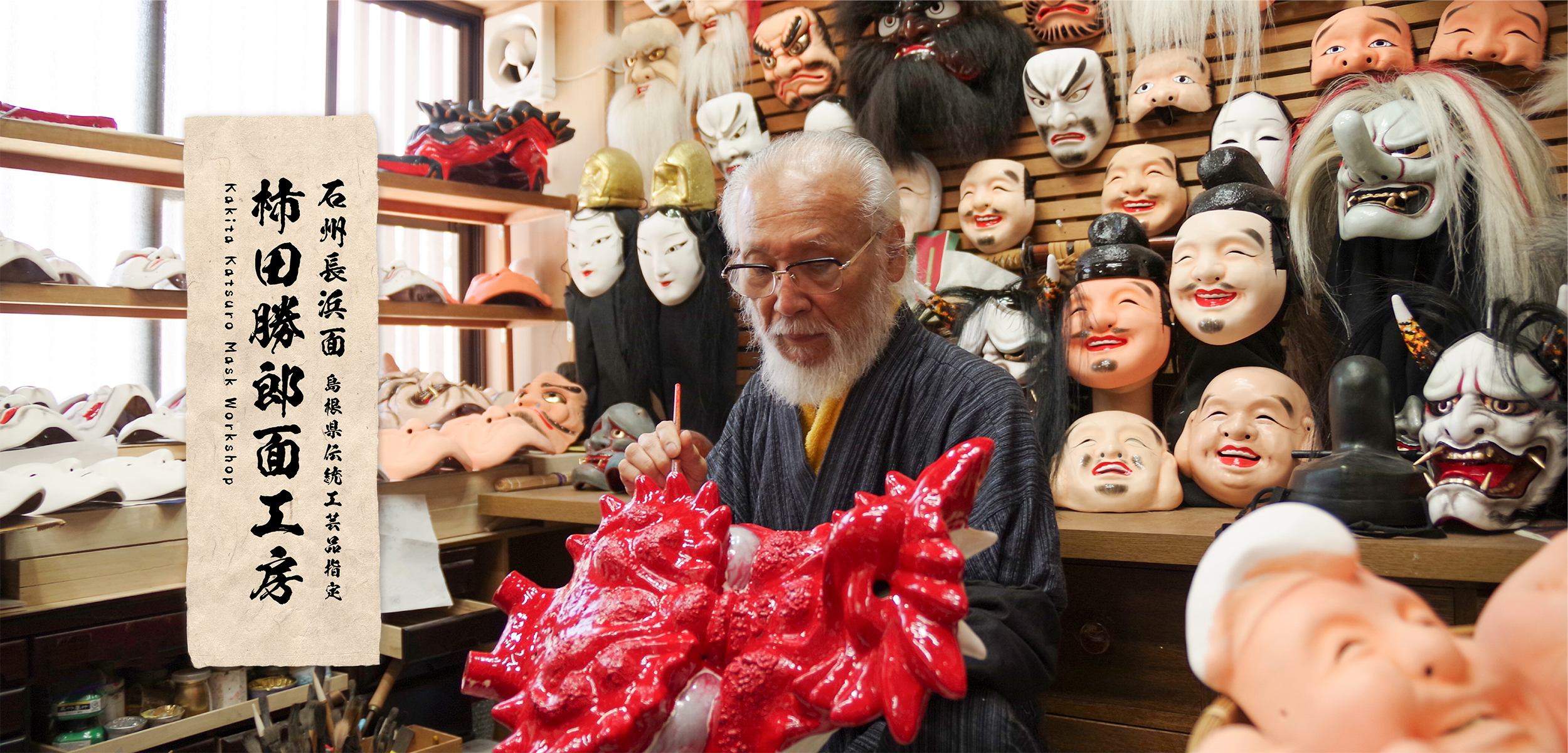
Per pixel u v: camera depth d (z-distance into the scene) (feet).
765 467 4.92
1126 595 5.46
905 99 7.64
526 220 10.32
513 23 10.68
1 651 5.52
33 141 6.38
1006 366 6.57
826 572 2.67
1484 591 4.49
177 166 7.50
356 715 6.25
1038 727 4.14
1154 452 5.93
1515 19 6.10
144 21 8.42
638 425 7.79
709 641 2.76
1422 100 5.64
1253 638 2.25
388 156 8.40
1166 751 5.32
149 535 6.27
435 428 8.29
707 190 8.58
